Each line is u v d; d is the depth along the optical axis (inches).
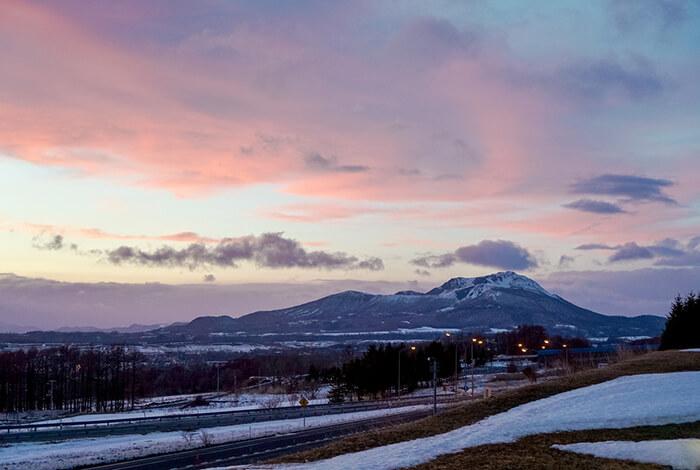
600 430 1161.4
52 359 6427.2
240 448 1932.8
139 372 7209.6
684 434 1124.5
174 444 2057.1
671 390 1523.1
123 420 2637.8
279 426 2428.6
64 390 5531.5
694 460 917.2
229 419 2741.1
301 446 1889.8
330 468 911.0
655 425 1194.6
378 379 4136.3
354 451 1108.5
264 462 1054.4
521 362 6382.9
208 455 1834.4
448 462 936.9
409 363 4399.6
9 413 4483.3
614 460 938.7
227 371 7628.0
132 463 1770.4
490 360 6683.1
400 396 3961.6
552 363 5098.4
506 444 1057.5
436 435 1202.6
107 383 5772.6
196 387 7121.1
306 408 3179.1
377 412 2753.4
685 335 2928.2
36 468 1736.0
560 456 968.9
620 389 1566.2
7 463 1758.1
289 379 6451.8
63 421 2982.3
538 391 1658.5
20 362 5880.9
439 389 4266.7
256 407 3735.2
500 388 3516.2
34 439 2171.5
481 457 965.8
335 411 3002.0
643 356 2373.3
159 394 6766.7
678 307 3024.1
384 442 1178.6
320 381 5684.1
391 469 904.3
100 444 2085.4
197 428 2495.1
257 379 7047.2
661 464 912.3
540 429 1165.1
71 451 1931.6
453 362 4879.4
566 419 1235.2
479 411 1469.0
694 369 1878.7
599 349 5693.9
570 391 1626.5
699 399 1396.4
